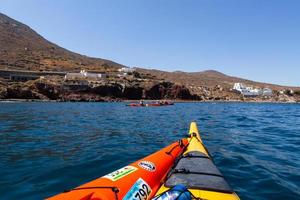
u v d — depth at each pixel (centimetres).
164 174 569
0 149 1087
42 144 1196
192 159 609
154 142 1273
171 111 4000
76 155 977
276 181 714
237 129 1797
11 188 647
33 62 15450
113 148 1111
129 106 5516
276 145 1226
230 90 15950
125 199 406
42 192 624
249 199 598
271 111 4572
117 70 15112
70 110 3806
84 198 355
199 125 2045
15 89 7625
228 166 853
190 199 334
